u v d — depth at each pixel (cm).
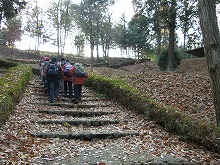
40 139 623
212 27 616
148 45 4150
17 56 4138
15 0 2452
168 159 507
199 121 638
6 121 704
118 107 1045
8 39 4500
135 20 2536
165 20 2344
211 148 573
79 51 5241
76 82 1109
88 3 3822
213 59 611
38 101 1066
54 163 470
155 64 3569
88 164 470
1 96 725
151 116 821
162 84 1236
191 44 2261
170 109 748
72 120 813
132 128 770
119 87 1100
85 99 1174
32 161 472
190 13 2084
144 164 476
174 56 2495
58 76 1075
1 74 1858
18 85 992
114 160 496
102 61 4384
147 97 933
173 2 2180
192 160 513
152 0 2319
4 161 446
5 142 550
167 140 650
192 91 1110
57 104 1028
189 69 2730
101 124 828
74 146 600
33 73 2027
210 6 621
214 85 616
